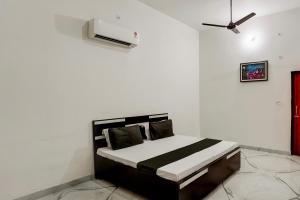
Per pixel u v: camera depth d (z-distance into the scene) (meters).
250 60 4.86
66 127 2.95
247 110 4.95
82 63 3.12
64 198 2.66
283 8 4.25
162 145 3.43
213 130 5.54
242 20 3.43
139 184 2.62
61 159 2.90
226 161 3.13
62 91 2.89
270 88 4.61
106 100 3.45
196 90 5.66
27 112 2.56
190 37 5.41
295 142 4.37
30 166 2.60
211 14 4.56
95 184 3.07
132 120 3.82
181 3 4.04
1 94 2.36
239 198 2.60
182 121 5.16
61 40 2.87
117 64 3.62
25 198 2.56
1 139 2.37
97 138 3.27
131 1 3.82
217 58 5.41
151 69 4.29
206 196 2.65
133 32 3.56
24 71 2.53
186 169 2.34
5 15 2.38
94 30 3.02
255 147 4.86
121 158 2.82
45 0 2.71
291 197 2.60
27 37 2.55
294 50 4.29
